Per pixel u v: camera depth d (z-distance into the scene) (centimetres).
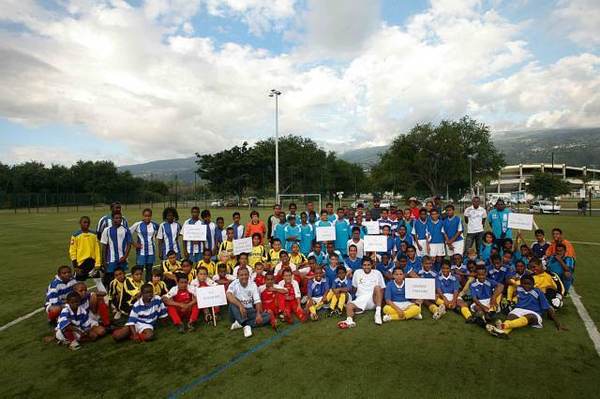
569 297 658
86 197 4600
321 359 430
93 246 654
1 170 5162
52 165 5806
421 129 4109
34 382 389
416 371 396
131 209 4012
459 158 3928
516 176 9412
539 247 755
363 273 625
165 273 648
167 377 394
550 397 343
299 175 4809
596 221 2061
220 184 4862
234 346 477
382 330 526
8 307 648
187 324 561
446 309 615
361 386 365
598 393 349
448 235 830
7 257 1120
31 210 3869
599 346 456
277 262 750
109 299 600
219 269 646
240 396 351
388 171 4350
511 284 599
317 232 834
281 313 591
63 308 492
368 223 874
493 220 857
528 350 447
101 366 424
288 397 347
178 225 752
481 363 414
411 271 684
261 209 4003
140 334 498
